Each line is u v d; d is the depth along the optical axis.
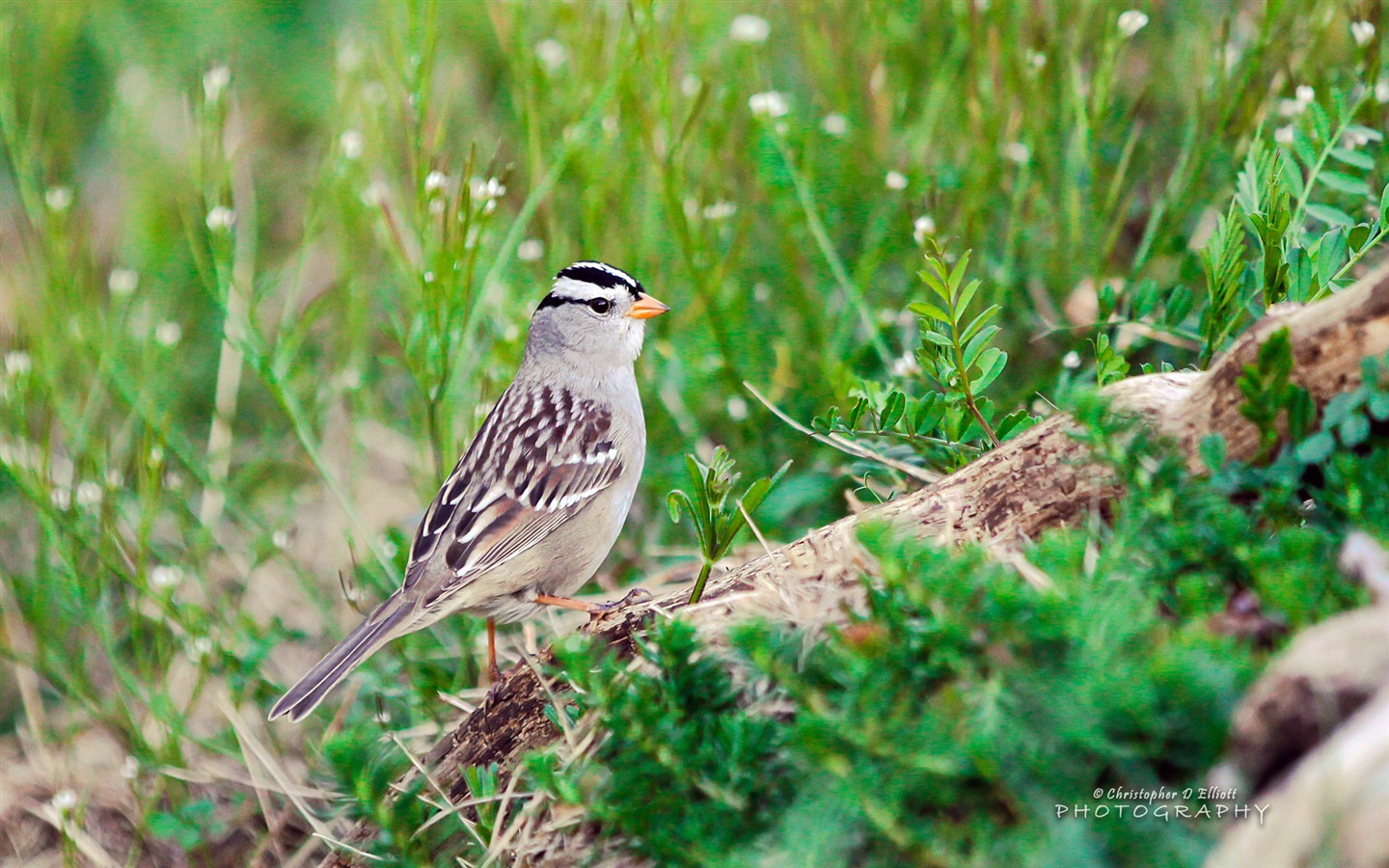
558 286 9.20
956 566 5.48
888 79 10.73
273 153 14.06
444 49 13.38
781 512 9.24
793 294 9.85
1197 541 5.65
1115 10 10.12
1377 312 5.71
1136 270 8.88
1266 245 7.19
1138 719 4.82
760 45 11.14
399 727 9.13
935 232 9.63
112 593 10.81
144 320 11.73
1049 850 4.64
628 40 9.59
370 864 7.30
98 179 14.09
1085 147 9.43
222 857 8.96
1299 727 4.58
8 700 10.59
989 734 4.88
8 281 10.26
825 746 5.17
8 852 9.27
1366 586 5.15
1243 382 5.88
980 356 7.60
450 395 9.10
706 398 10.20
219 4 14.41
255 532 10.70
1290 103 8.79
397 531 9.67
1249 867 4.25
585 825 6.46
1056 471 6.60
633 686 6.32
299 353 11.76
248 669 9.23
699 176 10.73
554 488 8.75
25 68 12.32
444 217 8.88
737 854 5.37
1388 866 3.96
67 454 11.48
